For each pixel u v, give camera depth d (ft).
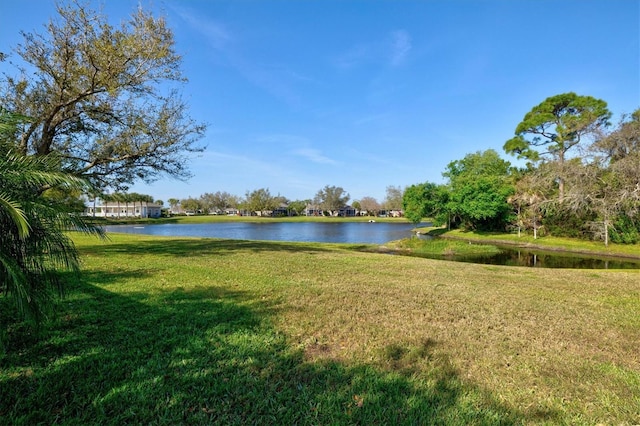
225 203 332.19
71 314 13.75
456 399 8.39
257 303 16.43
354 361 10.32
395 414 7.72
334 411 7.77
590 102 85.61
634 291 21.50
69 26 28.73
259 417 7.47
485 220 100.83
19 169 7.99
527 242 78.07
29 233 8.02
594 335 13.12
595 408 8.14
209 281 21.22
